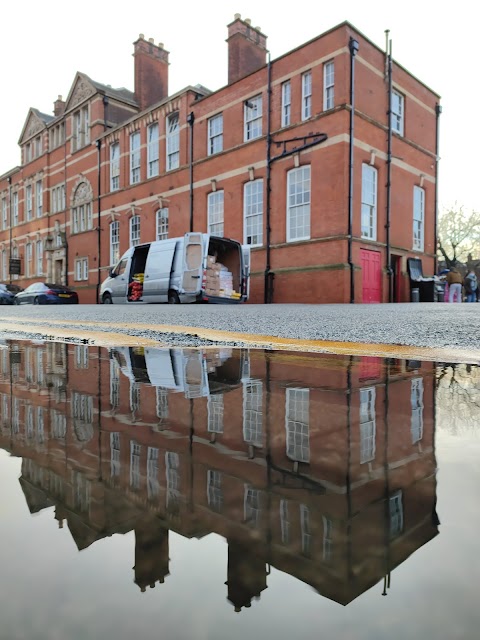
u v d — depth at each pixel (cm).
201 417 96
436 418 95
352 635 28
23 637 27
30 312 955
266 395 123
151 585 33
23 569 36
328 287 1414
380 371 175
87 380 153
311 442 76
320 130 1449
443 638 27
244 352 258
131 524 43
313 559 36
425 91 1764
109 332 423
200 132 1842
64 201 2642
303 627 28
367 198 1507
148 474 59
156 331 426
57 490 53
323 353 252
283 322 511
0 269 3338
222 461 65
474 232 3991
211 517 45
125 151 2198
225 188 1745
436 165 1828
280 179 1555
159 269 1464
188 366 194
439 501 50
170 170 1961
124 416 98
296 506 49
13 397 121
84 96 2453
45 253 2817
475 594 32
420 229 1767
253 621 29
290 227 1543
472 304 1020
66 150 2602
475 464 64
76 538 40
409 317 558
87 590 33
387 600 31
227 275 1445
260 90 1623
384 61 1552
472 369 181
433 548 39
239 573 35
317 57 1457
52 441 77
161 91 2544
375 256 1523
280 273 1541
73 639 27
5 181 3231
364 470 61
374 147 1510
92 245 2420
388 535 41
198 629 29
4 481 56
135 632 28
